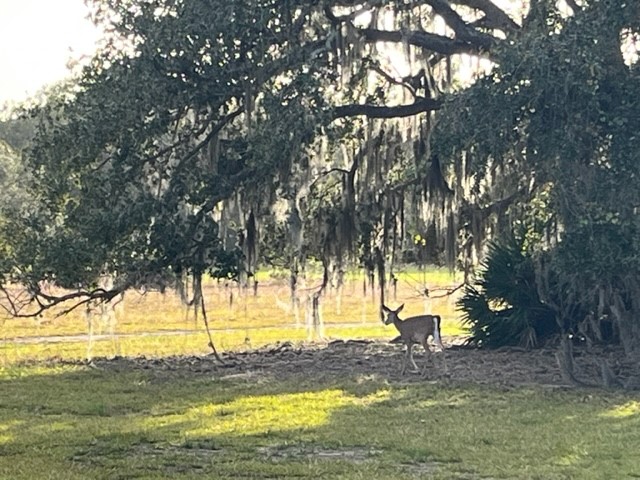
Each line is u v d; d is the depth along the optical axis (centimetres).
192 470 962
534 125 1464
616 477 903
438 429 1164
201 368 1806
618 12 1423
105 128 1725
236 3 1648
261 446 1080
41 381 1638
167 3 1736
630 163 1438
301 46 1706
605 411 1288
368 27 1809
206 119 1798
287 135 1634
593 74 1411
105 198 1764
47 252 1784
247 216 1867
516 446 1056
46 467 975
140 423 1230
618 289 1584
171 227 1783
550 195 1666
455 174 1822
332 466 966
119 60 1727
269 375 1692
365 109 1841
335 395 1445
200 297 1856
